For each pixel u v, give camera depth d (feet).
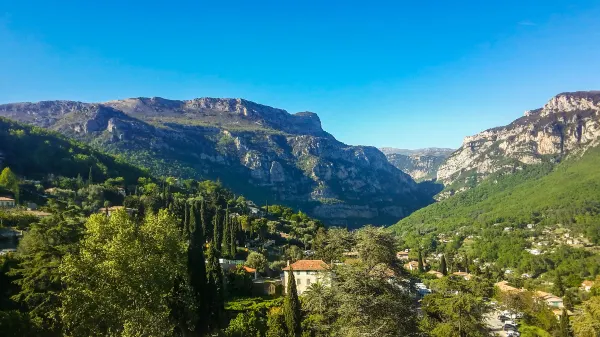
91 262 122.72
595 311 185.16
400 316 97.81
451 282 147.64
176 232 170.91
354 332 90.63
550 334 247.91
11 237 232.12
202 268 156.46
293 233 496.64
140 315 112.68
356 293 94.63
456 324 138.92
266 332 164.04
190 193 594.24
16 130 558.15
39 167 497.46
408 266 483.92
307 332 154.40
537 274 534.37
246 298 225.56
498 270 522.47
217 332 154.71
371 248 100.42
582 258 529.86
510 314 292.40
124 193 461.37
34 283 128.67
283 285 251.80
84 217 307.78
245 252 347.56
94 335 115.75
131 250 128.26
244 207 571.69
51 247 148.36
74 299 113.29
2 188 353.72
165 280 140.77
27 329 108.88
